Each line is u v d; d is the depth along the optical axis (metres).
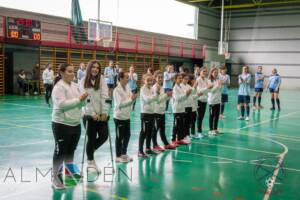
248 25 32.94
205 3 31.78
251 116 13.27
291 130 10.20
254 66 32.88
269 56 32.12
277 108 16.30
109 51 22.45
